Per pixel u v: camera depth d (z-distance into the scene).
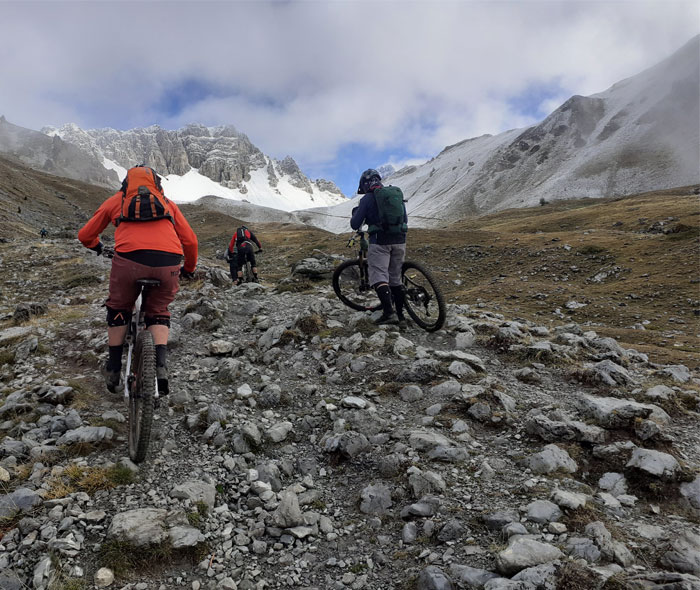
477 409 4.88
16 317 9.58
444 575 2.71
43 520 3.13
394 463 4.01
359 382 5.94
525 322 9.55
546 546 2.81
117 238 4.01
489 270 51.66
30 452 3.97
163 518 3.21
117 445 4.31
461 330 7.67
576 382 5.82
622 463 3.88
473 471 3.94
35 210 96.94
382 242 7.44
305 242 88.50
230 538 3.26
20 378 5.87
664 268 39.69
